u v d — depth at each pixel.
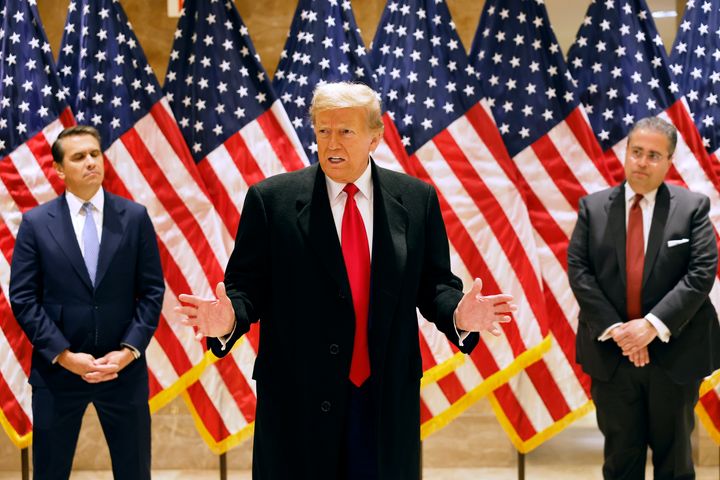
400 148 4.43
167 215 4.44
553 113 4.49
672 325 3.67
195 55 4.52
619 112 4.52
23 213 4.14
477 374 4.46
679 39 4.58
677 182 4.43
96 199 3.93
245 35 4.54
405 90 4.48
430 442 5.13
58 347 3.70
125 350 3.81
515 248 4.43
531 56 4.52
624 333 3.71
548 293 4.50
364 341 2.38
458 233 4.43
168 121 4.46
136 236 3.94
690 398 3.85
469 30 4.91
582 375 4.51
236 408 4.51
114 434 3.88
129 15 4.88
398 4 4.55
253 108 4.51
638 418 3.89
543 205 4.48
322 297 2.34
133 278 3.93
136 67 4.49
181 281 4.44
